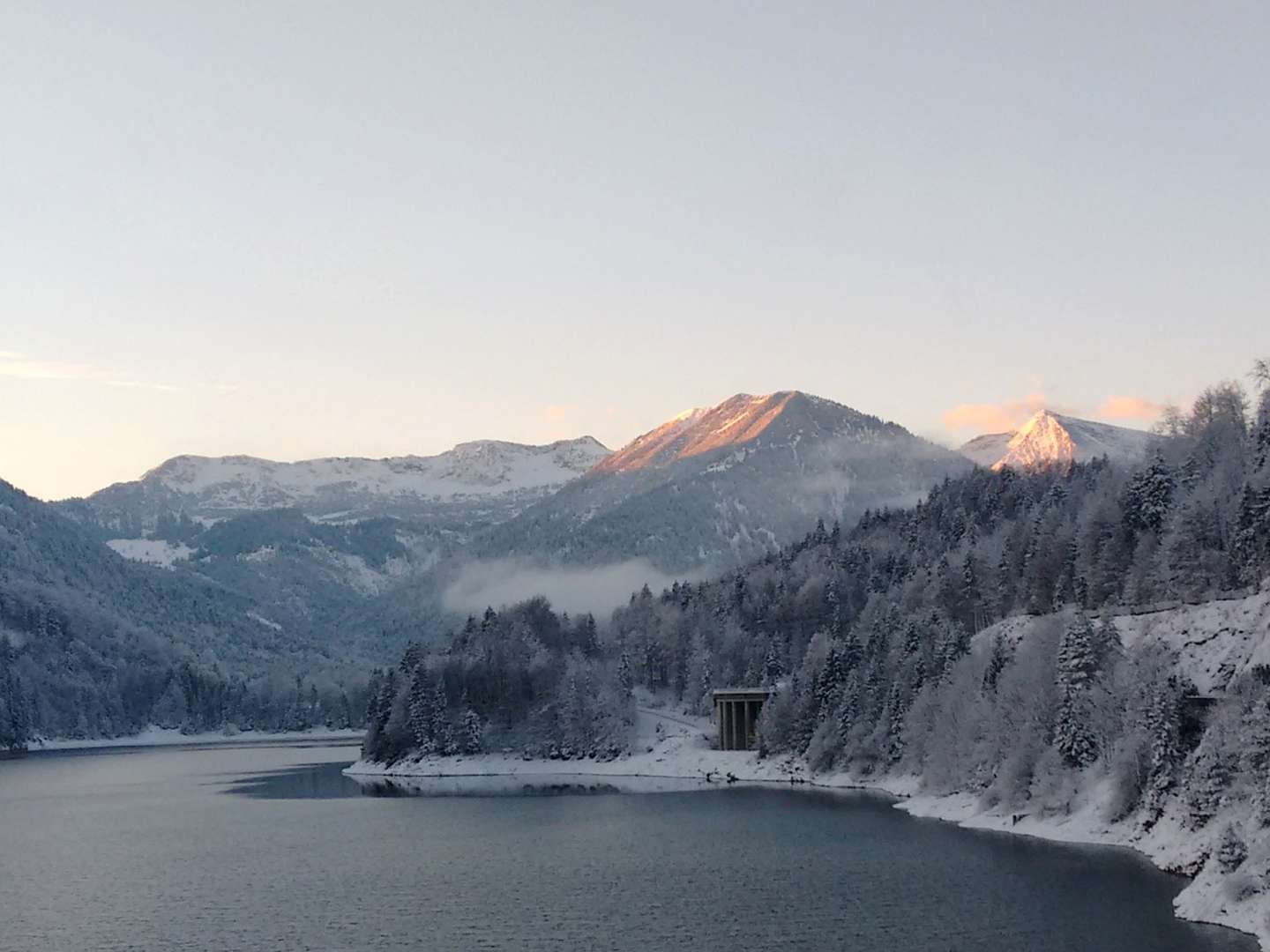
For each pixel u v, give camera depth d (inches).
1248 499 7559.1
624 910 5032.0
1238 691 5438.0
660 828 7372.1
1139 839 5585.6
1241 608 6363.2
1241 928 4151.1
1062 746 6422.2
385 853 6776.6
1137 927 4274.1
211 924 5049.2
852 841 6437.0
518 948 4478.3
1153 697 5743.1
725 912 4894.2
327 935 4773.6
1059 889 4904.0
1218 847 4542.3
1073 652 6476.4
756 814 7716.5
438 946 4549.7
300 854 6850.4
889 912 4734.3
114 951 4635.8
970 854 5807.1
